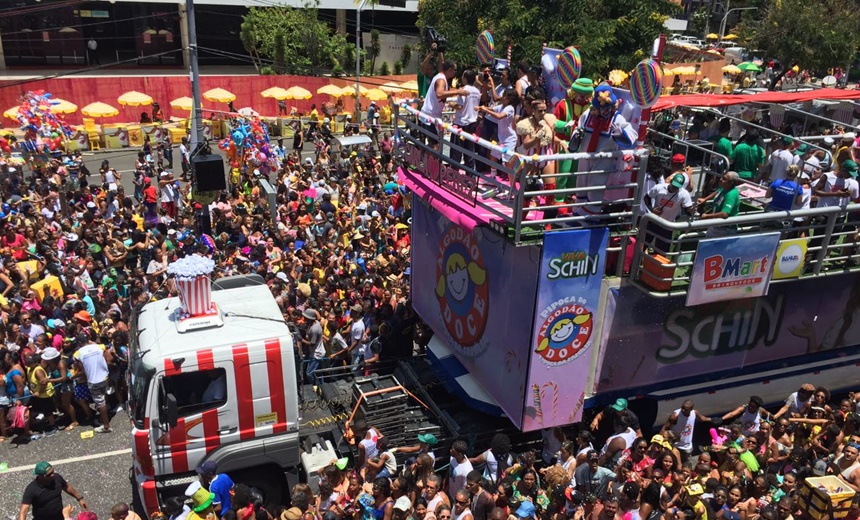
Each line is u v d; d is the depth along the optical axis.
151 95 35.62
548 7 23.72
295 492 7.79
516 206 7.62
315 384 10.58
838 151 10.58
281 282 13.18
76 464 10.30
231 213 17.89
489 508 7.68
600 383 8.92
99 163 29.23
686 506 8.09
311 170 24.83
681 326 9.15
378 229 17.38
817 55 30.61
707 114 12.95
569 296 8.20
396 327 11.38
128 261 16.17
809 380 10.58
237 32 46.00
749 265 8.56
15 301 12.20
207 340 8.32
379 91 37.22
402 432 9.30
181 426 8.20
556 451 9.04
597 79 22.81
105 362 10.93
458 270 9.94
